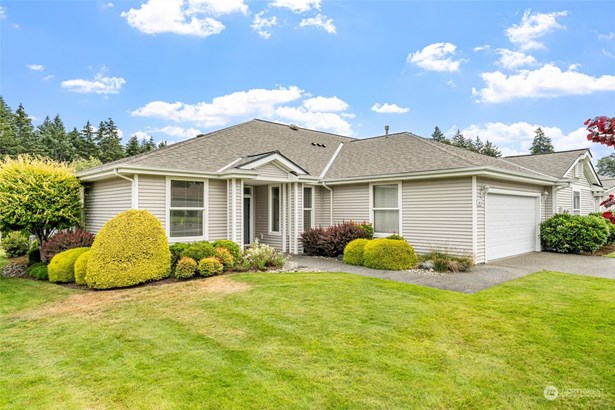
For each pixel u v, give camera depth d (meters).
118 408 3.50
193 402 3.56
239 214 12.62
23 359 4.68
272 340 5.11
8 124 50.16
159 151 12.48
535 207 15.04
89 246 11.83
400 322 5.77
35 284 9.52
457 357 4.52
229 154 14.00
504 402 3.54
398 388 3.79
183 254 9.61
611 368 4.21
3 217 11.50
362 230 13.03
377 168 14.14
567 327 5.51
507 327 5.54
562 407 3.45
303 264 11.52
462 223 11.47
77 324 5.99
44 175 12.46
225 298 7.25
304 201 15.33
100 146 57.16
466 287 8.12
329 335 5.26
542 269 10.48
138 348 4.92
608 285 8.31
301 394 3.68
